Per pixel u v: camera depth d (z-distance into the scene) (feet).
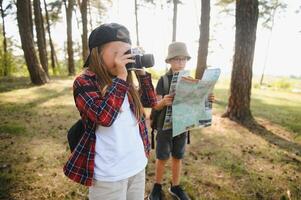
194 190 11.39
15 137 17.12
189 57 9.27
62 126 19.77
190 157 14.89
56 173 12.44
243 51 21.35
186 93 8.51
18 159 13.83
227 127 20.70
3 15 73.77
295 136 19.38
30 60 40.73
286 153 15.98
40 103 27.66
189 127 9.00
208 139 18.10
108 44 5.07
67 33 66.59
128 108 5.46
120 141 5.26
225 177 12.65
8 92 34.14
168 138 9.85
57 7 75.92
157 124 9.83
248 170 13.44
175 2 49.11
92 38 5.17
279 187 11.89
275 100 38.75
